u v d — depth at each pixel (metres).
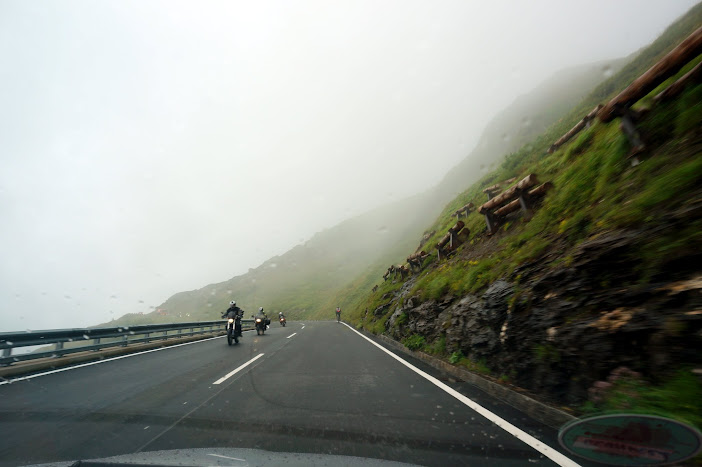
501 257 7.47
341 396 4.54
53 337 7.75
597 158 6.55
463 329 6.38
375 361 7.44
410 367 6.66
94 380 5.88
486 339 5.48
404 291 15.81
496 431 3.16
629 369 3.03
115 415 3.86
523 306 4.77
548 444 2.82
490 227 10.48
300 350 9.55
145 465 2.29
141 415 3.84
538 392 4.03
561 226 6.01
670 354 2.75
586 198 6.09
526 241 7.04
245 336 15.66
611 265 3.84
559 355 3.82
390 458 2.58
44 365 6.99
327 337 13.88
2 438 3.16
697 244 3.10
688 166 3.77
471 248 11.21
